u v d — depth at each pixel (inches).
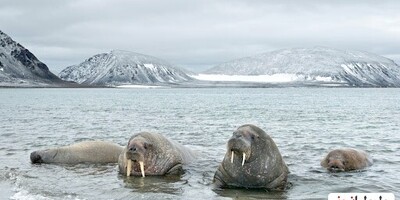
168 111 1919.3
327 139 888.3
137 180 510.0
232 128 1123.9
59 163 619.5
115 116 1582.2
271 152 472.1
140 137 539.5
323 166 580.1
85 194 444.5
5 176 527.5
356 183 490.3
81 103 2827.3
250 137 462.0
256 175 462.3
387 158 650.8
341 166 556.7
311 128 1138.0
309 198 429.7
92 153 639.1
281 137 925.2
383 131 1055.6
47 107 2256.4
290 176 519.5
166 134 978.7
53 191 455.8
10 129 1068.5
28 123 1250.6
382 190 459.8
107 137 911.7
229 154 475.8
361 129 1106.1
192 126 1182.9
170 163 550.0
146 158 532.4
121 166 552.4
